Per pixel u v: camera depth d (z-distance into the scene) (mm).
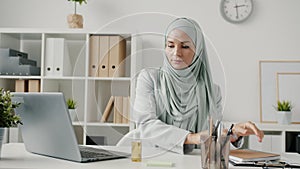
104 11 3529
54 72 3207
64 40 3230
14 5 3578
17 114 1387
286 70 3352
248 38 3420
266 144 3006
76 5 3543
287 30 3406
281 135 3016
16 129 3059
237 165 1212
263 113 3326
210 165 1116
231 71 3414
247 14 3412
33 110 1284
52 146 1295
